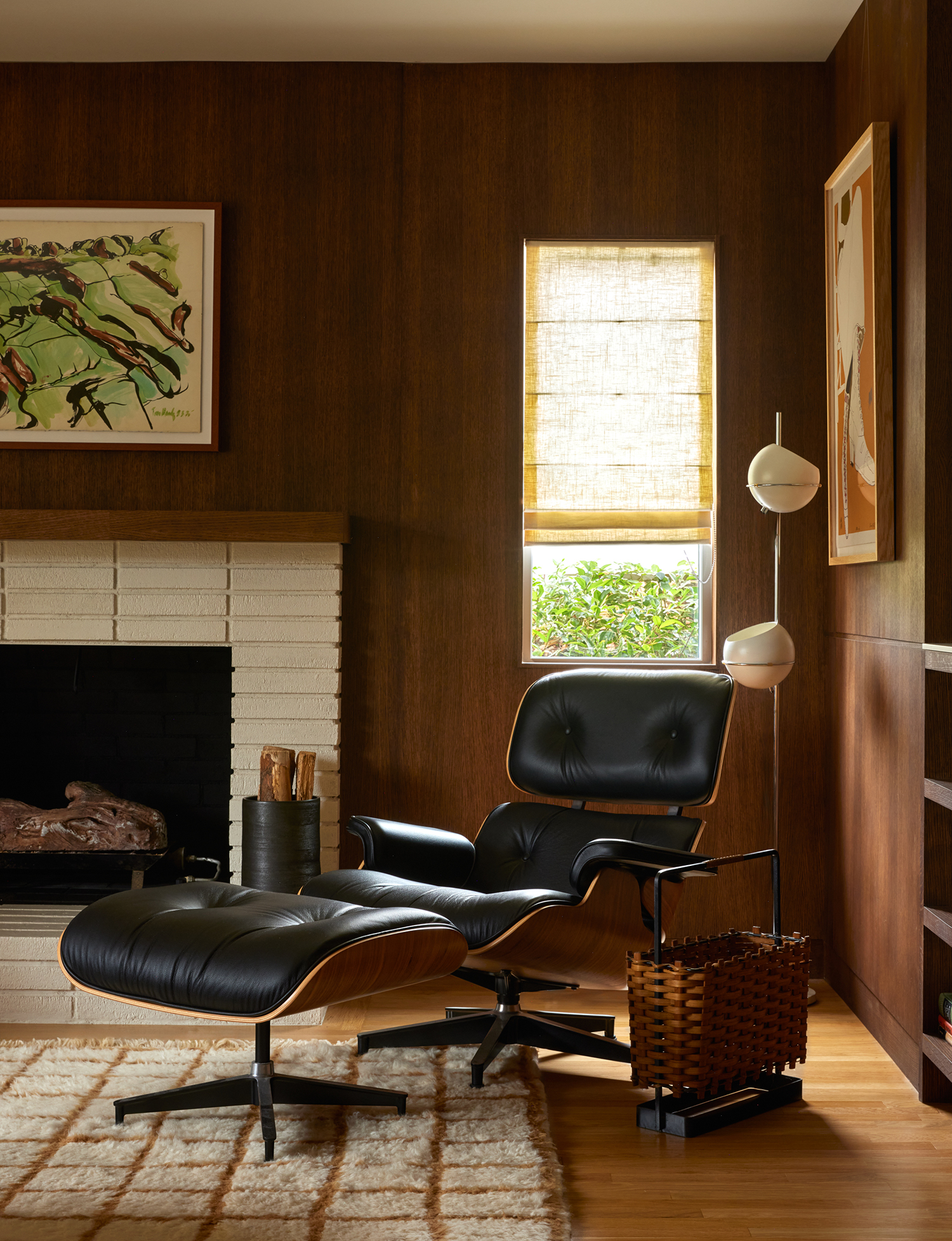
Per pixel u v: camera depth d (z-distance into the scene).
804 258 3.69
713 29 3.49
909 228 2.79
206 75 3.72
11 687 3.87
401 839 2.87
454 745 3.71
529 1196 2.05
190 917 2.26
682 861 2.53
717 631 3.70
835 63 3.59
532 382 3.73
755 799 3.68
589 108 3.71
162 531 3.51
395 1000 3.32
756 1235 1.96
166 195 3.73
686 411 3.72
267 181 3.72
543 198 3.71
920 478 2.69
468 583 3.72
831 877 3.60
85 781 3.74
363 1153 2.22
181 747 3.88
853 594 3.35
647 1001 2.47
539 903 2.42
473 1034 2.76
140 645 3.67
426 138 3.72
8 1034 3.00
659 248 3.72
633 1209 2.06
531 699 3.21
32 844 3.47
